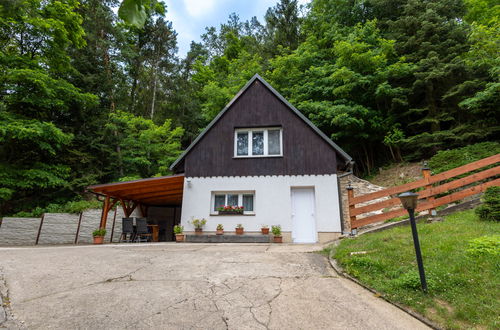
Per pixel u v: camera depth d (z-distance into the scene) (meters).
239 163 11.30
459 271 4.16
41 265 5.55
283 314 3.46
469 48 15.80
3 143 15.27
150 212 17.61
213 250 7.53
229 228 10.62
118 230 14.31
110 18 21.83
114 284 4.50
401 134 16.31
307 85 18.84
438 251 4.98
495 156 8.30
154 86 26.30
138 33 26.89
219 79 26.80
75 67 19.09
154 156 21.17
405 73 16.41
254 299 3.91
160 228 17.80
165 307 3.64
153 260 6.17
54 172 16.27
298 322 3.26
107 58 22.41
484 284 3.74
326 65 18.88
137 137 21.27
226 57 31.08
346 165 12.12
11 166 15.12
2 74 14.97
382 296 3.94
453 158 11.71
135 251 7.41
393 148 17.94
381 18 21.06
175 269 5.40
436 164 12.24
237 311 3.54
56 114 18.19
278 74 20.19
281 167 11.02
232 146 11.58
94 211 14.23
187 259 6.27
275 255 6.65
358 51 17.31
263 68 22.61
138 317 3.35
